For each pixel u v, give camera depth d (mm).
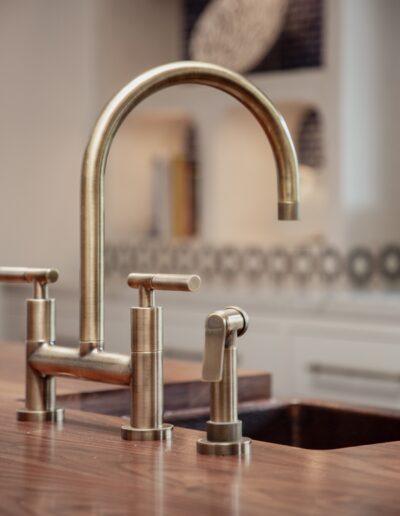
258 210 3871
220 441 955
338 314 3023
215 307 3332
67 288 3771
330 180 3396
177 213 3922
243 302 3268
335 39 3385
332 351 3033
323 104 3414
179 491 793
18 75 4082
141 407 1036
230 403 962
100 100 3896
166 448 984
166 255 3855
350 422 1435
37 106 4020
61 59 3943
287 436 1493
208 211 3744
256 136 3846
